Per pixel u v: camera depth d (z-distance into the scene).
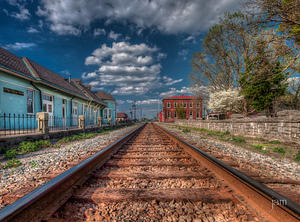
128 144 6.20
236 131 11.01
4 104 9.26
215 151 5.04
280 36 7.86
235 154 4.75
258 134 8.78
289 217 1.38
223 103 19.08
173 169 3.08
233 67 19.86
